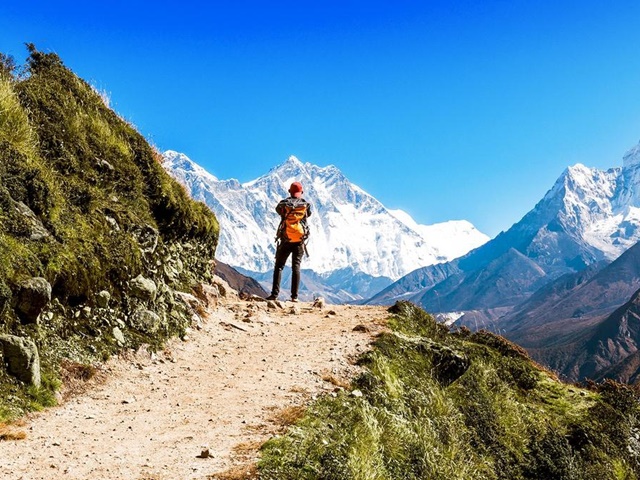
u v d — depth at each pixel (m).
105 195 13.02
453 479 8.36
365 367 11.52
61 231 10.46
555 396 14.80
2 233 9.10
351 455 7.16
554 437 11.68
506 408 12.38
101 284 10.86
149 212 14.23
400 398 10.88
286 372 10.89
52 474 6.18
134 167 14.53
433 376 12.75
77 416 8.11
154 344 11.35
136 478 6.27
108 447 7.16
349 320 15.48
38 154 11.62
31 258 9.24
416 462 8.33
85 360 9.65
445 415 10.63
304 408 8.91
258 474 6.54
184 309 13.29
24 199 10.08
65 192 11.48
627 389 14.99
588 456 11.98
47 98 13.63
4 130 11.07
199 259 16.66
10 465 6.24
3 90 11.84
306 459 7.03
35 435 7.21
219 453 7.15
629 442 13.09
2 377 7.95
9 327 8.58
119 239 11.98
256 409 8.93
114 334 10.64
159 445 7.37
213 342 12.73
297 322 15.24
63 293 9.90
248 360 11.66
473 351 15.45
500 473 10.10
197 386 10.02
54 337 9.48
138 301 11.75
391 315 15.86
